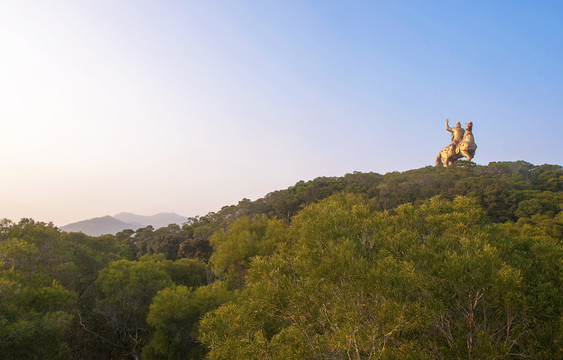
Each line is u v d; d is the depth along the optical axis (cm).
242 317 743
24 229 1852
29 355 1175
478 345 552
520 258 771
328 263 625
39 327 1188
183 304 1566
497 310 628
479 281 598
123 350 1788
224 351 679
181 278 2648
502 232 865
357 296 591
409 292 612
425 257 700
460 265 607
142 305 1848
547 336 594
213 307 1587
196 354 1543
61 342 1449
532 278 716
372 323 561
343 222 936
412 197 4678
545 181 5103
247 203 6009
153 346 1536
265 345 699
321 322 664
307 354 614
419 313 521
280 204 5538
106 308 1777
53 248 1909
